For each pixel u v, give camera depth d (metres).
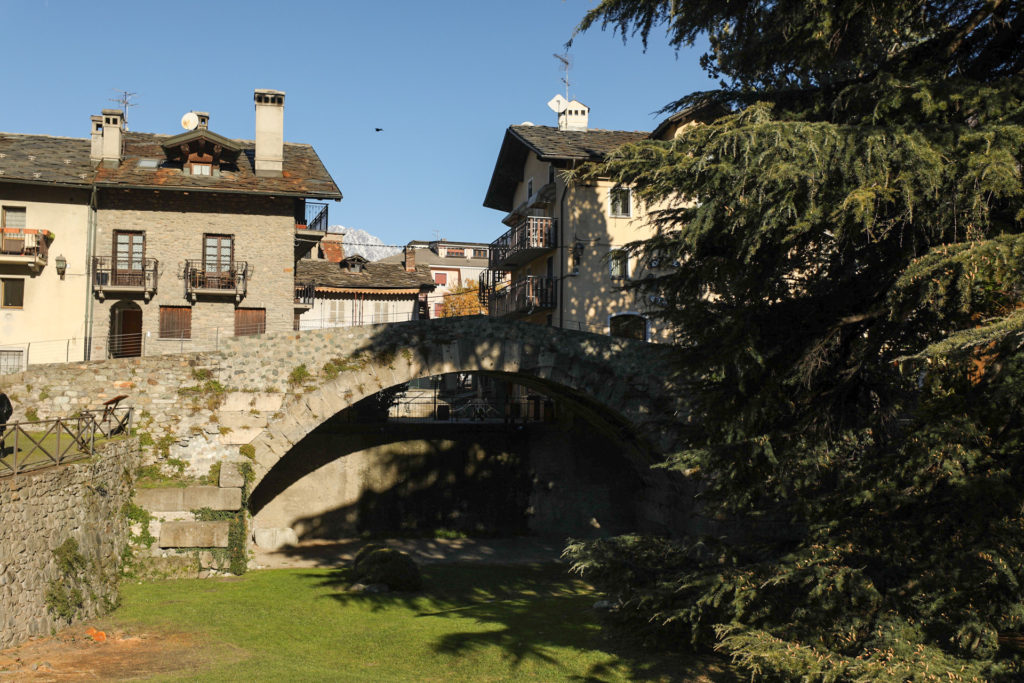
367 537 25.70
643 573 12.98
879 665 8.55
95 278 26.31
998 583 8.81
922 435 9.82
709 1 12.39
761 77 13.63
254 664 12.71
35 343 26.02
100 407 20.06
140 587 18.47
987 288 8.95
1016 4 11.02
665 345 13.41
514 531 26.55
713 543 12.83
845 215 9.44
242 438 20.55
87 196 26.69
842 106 11.52
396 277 44.19
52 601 13.52
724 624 10.81
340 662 13.23
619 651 13.53
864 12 11.52
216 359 20.70
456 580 20.81
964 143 9.31
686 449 12.89
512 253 30.27
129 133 31.36
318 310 42.12
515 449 26.84
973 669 8.38
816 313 11.77
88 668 11.70
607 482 27.11
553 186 28.50
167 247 27.08
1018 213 9.00
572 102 33.59
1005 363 8.88
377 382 21.33
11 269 25.94
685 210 11.95
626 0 12.49
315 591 18.86
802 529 20.12
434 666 13.06
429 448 26.41
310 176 29.11
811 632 10.04
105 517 17.14
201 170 28.06
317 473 25.66
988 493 8.98
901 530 10.18
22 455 14.83
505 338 22.06
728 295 11.80
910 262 9.49
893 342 11.48
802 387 11.97
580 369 22.33
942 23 11.80
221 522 19.89
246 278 27.34
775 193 9.85
